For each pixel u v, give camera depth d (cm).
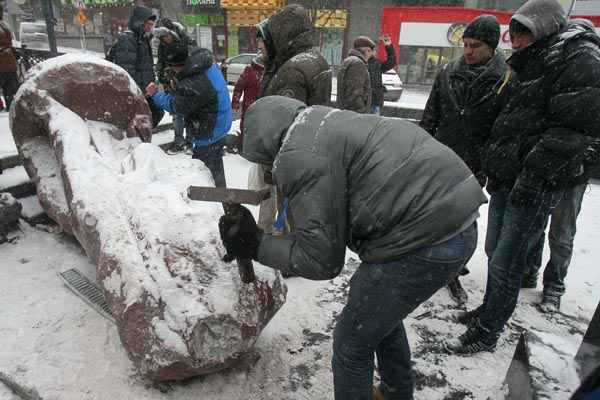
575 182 217
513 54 225
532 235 219
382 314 155
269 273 215
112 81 350
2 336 230
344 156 145
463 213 145
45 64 340
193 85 330
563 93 198
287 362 231
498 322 238
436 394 219
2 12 566
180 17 2617
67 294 269
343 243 150
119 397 197
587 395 148
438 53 1977
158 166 279
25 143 344
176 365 182
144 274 198
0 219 318
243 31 2455
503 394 217
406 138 150
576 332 271
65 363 214
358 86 397
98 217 230
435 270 149
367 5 2225
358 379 166
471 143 278
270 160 160
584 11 1672
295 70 271
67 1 2895
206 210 235
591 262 365
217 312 190
